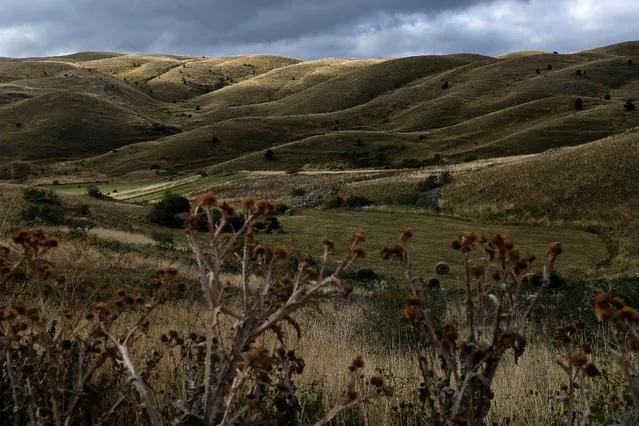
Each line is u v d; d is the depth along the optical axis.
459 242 1.86
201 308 6.15
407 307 1.85
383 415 3.41
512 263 1.79
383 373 4.47
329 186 67.56
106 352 2.27
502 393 3.85
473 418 1.77
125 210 50.53
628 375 1.48
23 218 27.22
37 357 2.61
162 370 3.34
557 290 14.63
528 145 99.81
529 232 45.62
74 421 2.28
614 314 1.43
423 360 1.98
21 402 2.12
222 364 1.71
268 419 2.33
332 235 43.00
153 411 1.69
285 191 69.94
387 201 59.00
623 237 41.88
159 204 47.62
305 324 7.37
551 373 4.41
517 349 1.80
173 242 35.84
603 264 36.53
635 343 1.53
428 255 35.84
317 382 3.82
